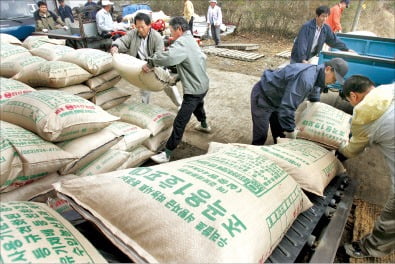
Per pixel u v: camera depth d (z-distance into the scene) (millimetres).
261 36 10398
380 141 1756
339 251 2146
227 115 4484
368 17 9633
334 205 1975
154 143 3033
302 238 1512
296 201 1482
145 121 2949
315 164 1911
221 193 1198
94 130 2223
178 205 1110
